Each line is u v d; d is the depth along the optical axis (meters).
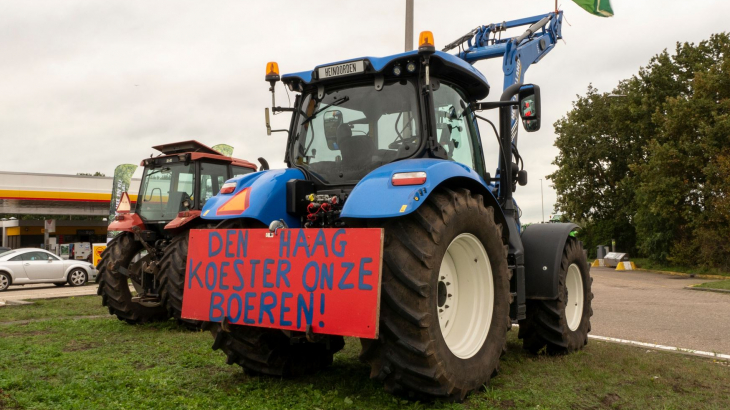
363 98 4.49
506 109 5.39
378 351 3.62
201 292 4.04
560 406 3.79
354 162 4.41
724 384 4.40
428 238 3.63
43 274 17.69
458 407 3.68
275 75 4.86
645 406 3.82
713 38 27.62
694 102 22.72
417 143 4.25
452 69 4.53
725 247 21.91
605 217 36.91
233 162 9.38
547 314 5.41
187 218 7.19
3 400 3.71
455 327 4.16
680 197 23.27
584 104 36.47
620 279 20.44
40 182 29.81
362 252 3.43
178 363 5.11
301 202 4.38
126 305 7.94
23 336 6.83
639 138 32.12
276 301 3.70
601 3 11.21
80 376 4.55
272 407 3.66
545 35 9.09
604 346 6.04
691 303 11.20
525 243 5.46
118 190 16.69
